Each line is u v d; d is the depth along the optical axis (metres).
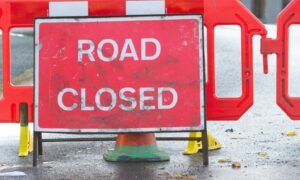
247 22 8.55
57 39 8.10
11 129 11.11
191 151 8.88
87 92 8.07
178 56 8.02
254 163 8.23
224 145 9.48
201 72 8.01
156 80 8.02
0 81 15.57
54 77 8.10
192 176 7.56
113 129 8.05
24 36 25.02
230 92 14.35
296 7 8.54
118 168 8.06
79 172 7.88
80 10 8.51
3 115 9.02
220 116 8.70
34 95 8.12
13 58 19.80
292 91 14.21
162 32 8.03
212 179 7.41
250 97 8.64
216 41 21.25
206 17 8.57
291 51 19.45
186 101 8.00
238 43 20.80
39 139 8.38
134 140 8.44
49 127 8.11
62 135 10.52
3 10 8.81
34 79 8.12
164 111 8.01
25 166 8.26
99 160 8.57
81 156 8.86
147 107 8.02
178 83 8.01
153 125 8.02
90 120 8.07
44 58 8.12
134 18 8.05
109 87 8.05
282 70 8.62
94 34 8.07
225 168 7.96
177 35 8.02
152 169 7.96
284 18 8.56
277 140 9.78
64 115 8.09
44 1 8.66
